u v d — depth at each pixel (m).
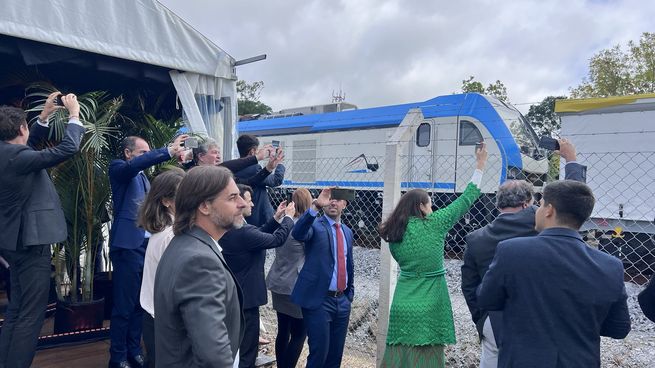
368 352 4.79
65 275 4.88
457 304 6.26
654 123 7.99
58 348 4.16
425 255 3.18
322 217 3.56
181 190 1.80
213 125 5.16
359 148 12.59
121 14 4.34
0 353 3.01
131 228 3.63
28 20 3.77
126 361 3.70
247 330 3.50
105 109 4.68
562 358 1.88
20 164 2.88
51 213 3.10
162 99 5.74
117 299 3.62
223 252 3.33
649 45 17.05
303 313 3.48
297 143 14.05
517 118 10.77
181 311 1.62
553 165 9.01
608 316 2.00
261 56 5.05
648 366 4.38
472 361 4.45
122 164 3.67
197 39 4.93
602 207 8.34
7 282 4.17
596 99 8.54
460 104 10.68
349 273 3.64
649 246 7.83
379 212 11.73
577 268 1.94
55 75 5.12
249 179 3.99
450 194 10.52
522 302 1.98
